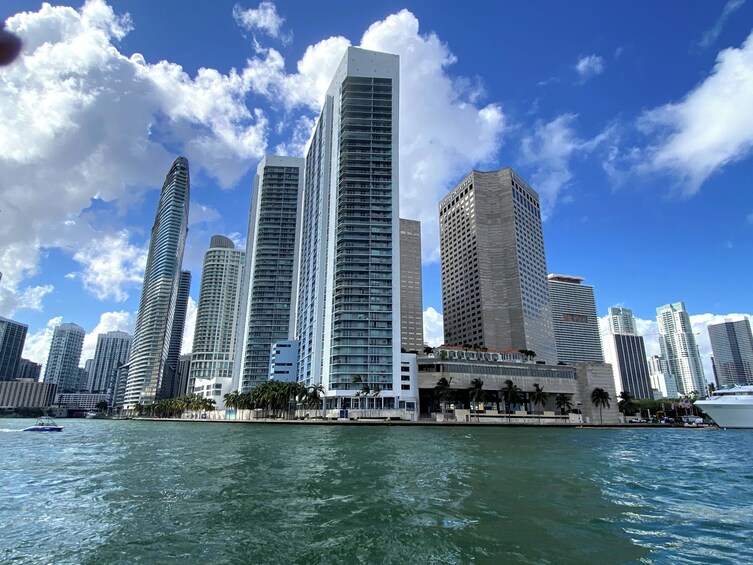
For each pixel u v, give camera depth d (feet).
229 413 593.01
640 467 113.09
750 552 45.85
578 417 514.27
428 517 58.23
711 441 232.94
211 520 56.80
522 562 42.63
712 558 44.16
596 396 544.62
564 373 566.77
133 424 468.34
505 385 515.50
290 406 520.01
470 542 48.24
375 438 215.72
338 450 148.56
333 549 45.98
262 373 642.63
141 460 117.91
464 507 63.98
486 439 216.54
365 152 534.37
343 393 455.63
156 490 76.23
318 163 620.08
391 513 60.29
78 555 44.62
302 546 46.96
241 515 59.21
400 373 470.80
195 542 48.32
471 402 476.13
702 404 414.82
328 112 595.88
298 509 62.54
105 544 47.78
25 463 111.75
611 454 147.13
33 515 59.67
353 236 505.25
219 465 108.06
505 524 55.16
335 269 502.79
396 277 496.23
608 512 62.13
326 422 406.82
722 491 79.61
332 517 58.23
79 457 125.39
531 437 244.63
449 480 87.35
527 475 95.09
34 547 46.93
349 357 468.34
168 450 146.61
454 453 140.67
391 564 41.98
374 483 83.51
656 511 63.21
